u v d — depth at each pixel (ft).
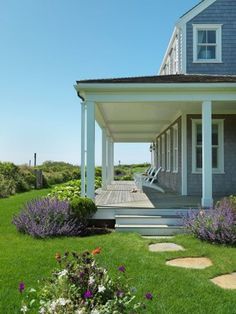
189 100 32.86
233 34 46.42
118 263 20.13
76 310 9.98
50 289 11.32
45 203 30.78
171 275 18.08
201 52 46.60
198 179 44.75
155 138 83.97
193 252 22.70
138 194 49.73
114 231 30.45
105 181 59.11
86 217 30.73
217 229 25.13
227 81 32.58
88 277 11.24
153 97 32.91
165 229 30.04
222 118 44.65
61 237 27.96
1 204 51.08
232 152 44.60
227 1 46.55
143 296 15.28
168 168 58.70
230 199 28.89
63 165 132.77
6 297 15.20
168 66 60.39
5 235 28.91
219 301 14.87
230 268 19.36
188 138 44.62
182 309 14.01
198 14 46.52
